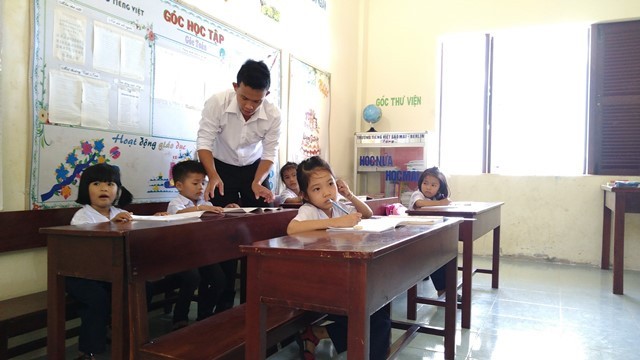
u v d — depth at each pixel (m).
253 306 1.22
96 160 2.28
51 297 1.52
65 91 2.13
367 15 5.35
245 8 3.36
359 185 5.19
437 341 2.24
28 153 1.99
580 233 4.47
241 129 2.53
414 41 5.13
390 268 1.25
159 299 2.73
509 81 4.83
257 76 2.22
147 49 2.55
